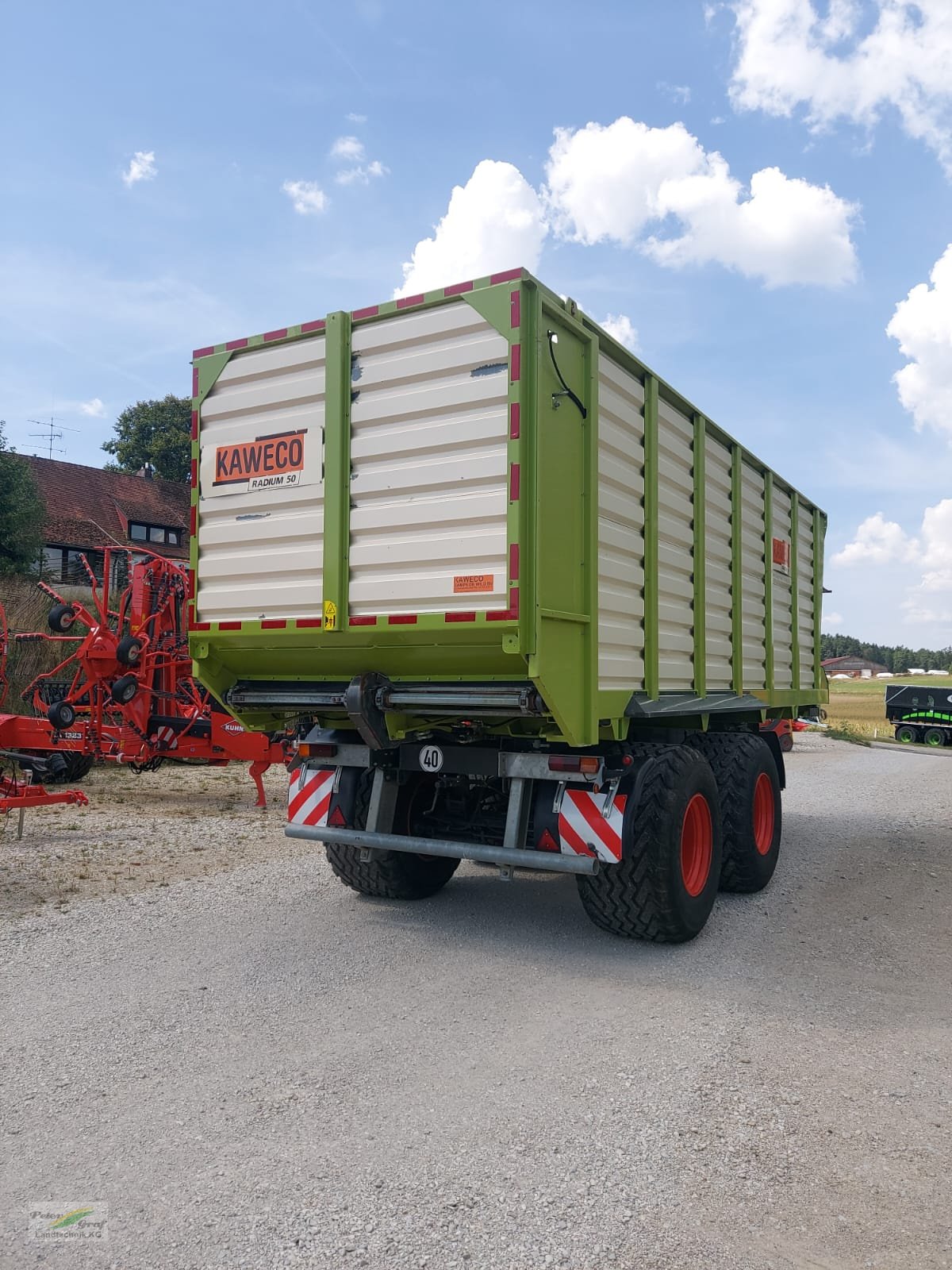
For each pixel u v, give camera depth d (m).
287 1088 3.46
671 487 6.07
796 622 9.00
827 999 4.55
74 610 11.08
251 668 5.67
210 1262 2.42
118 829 8.83
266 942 5.35
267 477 5.22
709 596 6.70
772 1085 3.54
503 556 4.46
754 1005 4.44
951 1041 4.02
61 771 10.26
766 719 8.50
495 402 4.50
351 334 4.95
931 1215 2.67
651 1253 2.47
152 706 10.84
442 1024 4.13
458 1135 3.11
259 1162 2.93
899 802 12.66
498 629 4.42
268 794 11.59
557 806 5.09
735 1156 2.99
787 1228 2.59
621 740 5.34
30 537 23.42
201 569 5.49
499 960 5.08
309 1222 2.61
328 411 4.98
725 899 6.72
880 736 37.44
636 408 5.56
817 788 14.50
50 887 6.50
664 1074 3.62
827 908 6.48
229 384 5.40
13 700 14.38
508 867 5.17
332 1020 4.16
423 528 4.70
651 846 5.07
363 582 4.87
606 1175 2.86
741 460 7.29
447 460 4.63
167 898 6.30
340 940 5.43
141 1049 3.81
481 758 5.32
